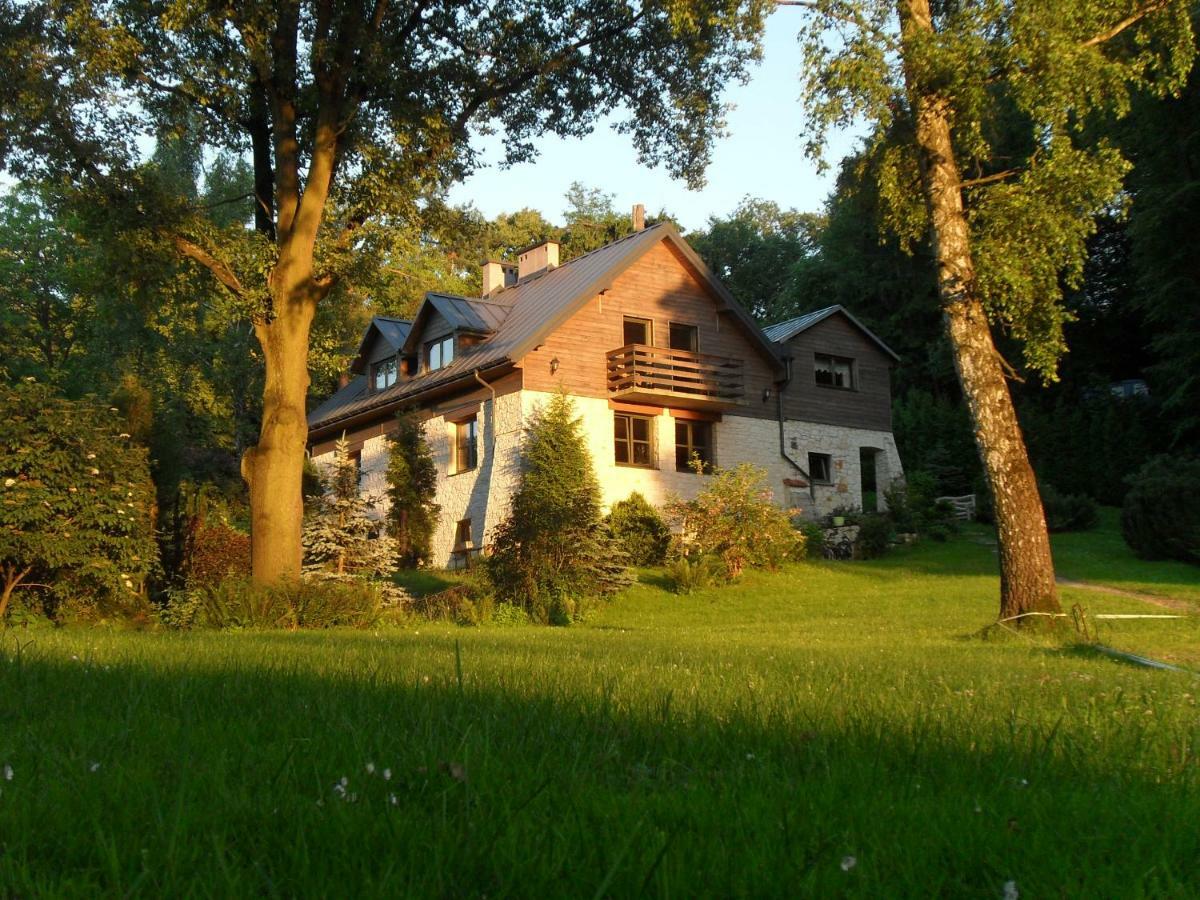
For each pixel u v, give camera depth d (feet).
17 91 58.95
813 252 217.36
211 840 7.44
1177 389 122.31
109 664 21.40
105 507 55.36
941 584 79.56
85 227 64.95
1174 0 49.19
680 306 110.83
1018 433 50.85
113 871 6.84
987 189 51.24
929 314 163.22
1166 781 10.88
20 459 53.11
